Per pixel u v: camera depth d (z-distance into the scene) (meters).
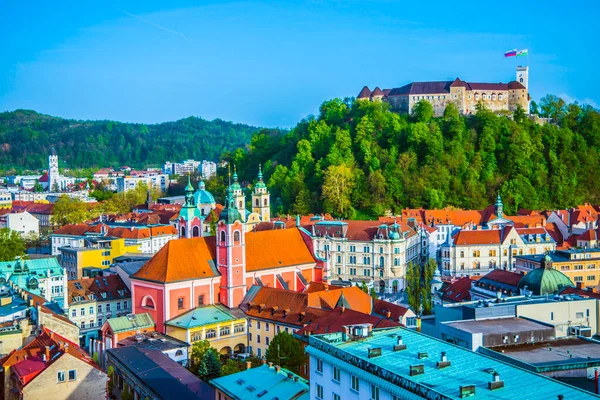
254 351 186.12
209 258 194.50
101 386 127.12
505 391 79.75
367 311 179.88
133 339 177.88
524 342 111.19
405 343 98.44
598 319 131.88
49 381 123.00
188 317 182.12
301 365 156.62
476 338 108.62
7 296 171.25
